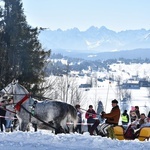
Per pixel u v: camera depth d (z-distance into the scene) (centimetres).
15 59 4250
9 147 1383
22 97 1941
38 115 1892
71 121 1911
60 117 1877
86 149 1384
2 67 4162
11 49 4266
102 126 1850
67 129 1891
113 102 1850
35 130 1917
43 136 1608
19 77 4219
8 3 4353
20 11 4394
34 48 4431
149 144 1499
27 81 4266
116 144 1491
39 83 4384
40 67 4444
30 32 4453
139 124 2206
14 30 4303
